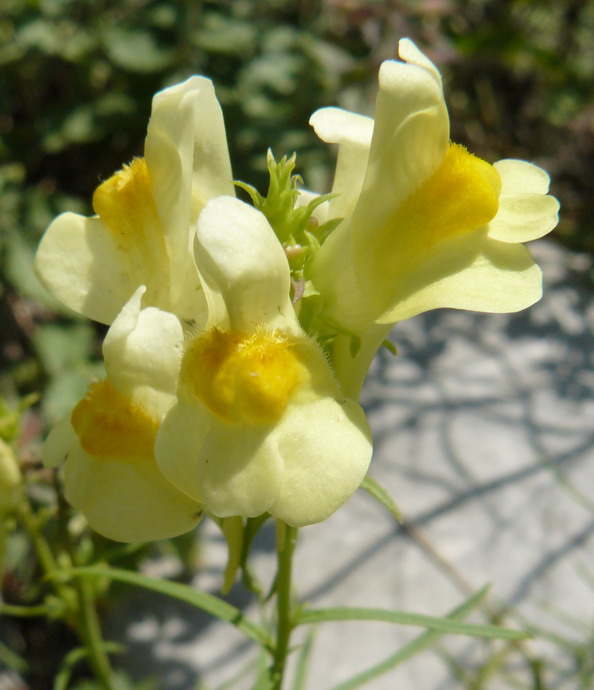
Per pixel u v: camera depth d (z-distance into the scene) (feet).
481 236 0.18
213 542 0.46
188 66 0.51
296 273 0.18
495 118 0.73
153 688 0.40
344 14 0.54
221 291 0.17
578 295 0.61
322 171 0.51
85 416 0.18
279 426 0.16
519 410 0.52
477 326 0.58
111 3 0.54
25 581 0.42
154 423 0.18
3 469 0.26
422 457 0.49
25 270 0.46
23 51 0.51
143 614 0.42
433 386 0.53
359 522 0.46
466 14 0.71
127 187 0.19
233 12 0.52
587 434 0.50
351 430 0.16
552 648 0.40
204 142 0.19
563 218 0.68
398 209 0.18
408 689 0.39
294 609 0.24
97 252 0.20
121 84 0.53
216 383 0.16
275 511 0.16
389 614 0.22
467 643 0.41
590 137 0.72
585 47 0.72
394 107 0.17
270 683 0.23
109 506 0.18
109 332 0.17
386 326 0.19
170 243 0.19
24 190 0.49
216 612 0.23
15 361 0.50
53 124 0.51
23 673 0.43
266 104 0.52
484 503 0.47
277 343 0.17
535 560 0.44
